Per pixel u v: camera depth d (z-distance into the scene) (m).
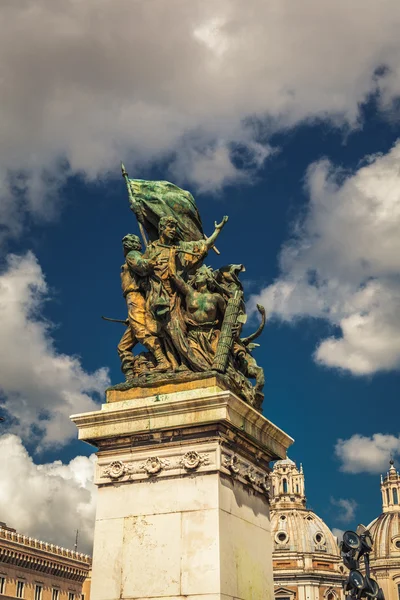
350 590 26.34
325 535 158.12
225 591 8.04
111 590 8.36
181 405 8.76
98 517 8.79
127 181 10.99
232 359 9.91
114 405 9.23
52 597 82.81
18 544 78.12
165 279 9.80
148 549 8.40
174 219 10.26
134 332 9.86
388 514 156.00
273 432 9.84
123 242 10.32
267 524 9.56
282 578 150.00
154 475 8.71
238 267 10.64
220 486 8.46
